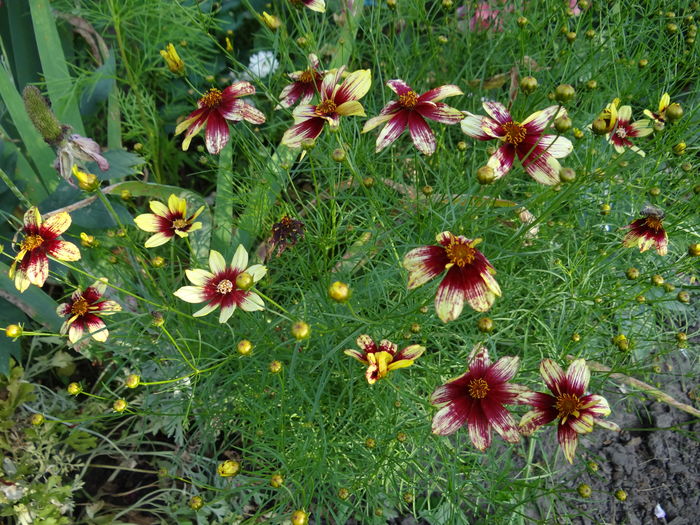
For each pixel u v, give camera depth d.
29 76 0.51
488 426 0.28
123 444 0.41
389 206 0.44
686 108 0.53
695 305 0.47
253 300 0.31
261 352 0.36
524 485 0.33
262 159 0.47
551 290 0.41
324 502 0.38
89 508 0.38
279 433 0.36
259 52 0.55
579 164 0.44
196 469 0.40
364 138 0.47
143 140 0.54
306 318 0.35
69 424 0.40
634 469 0.41
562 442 0.28
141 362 0.42
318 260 0.42
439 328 0.39
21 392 0.39
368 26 0.54
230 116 0.37
